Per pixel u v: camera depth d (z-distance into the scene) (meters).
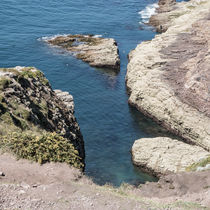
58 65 62.69
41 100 33.81
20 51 66.44
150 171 37.41
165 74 52.12
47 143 24.84
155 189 25.84
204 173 27.06
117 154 40.91
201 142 43.09
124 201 19.86
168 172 36.03
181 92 47.47
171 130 47.28
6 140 24.05
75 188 20.53
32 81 35.06
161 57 57.41
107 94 55.81
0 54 64.19
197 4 94.62
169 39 64.12
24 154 23.33
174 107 46.59
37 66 61.59
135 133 46.25
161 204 20.92
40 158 23.22
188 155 37.84
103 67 63.75
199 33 62.59
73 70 61.62
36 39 72.75
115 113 50.81
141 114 51.41
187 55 56.84
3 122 26.20
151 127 48.22
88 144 42.38
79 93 55.00
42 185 20.28
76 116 48.62
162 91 49.00
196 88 46.22
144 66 56.16
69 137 33.91
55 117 33.28
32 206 17.59
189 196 23.91
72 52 67.69
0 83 29.83
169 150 38.81
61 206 18.12
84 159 38.84
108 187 24.12
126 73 62.88
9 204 17.42
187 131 44.84
